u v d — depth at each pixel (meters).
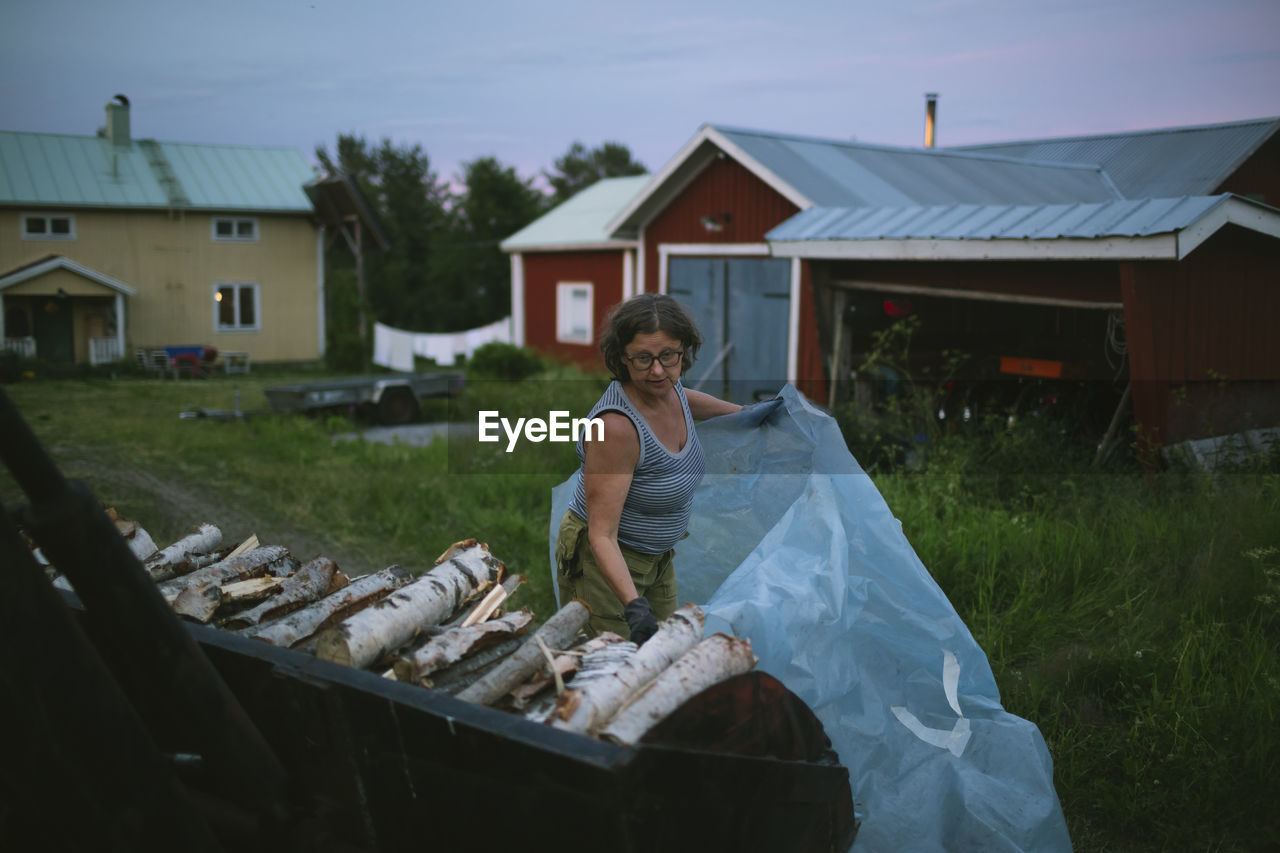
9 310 21.91
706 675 1.89
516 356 17.94
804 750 2.12
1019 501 6.22
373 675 1.81
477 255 39.47
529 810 1.62
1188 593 4.42
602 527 2.49
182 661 1.69
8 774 1.52
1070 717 3.56
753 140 13.02
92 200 22.22
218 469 9.42
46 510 1.50
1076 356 8.77
